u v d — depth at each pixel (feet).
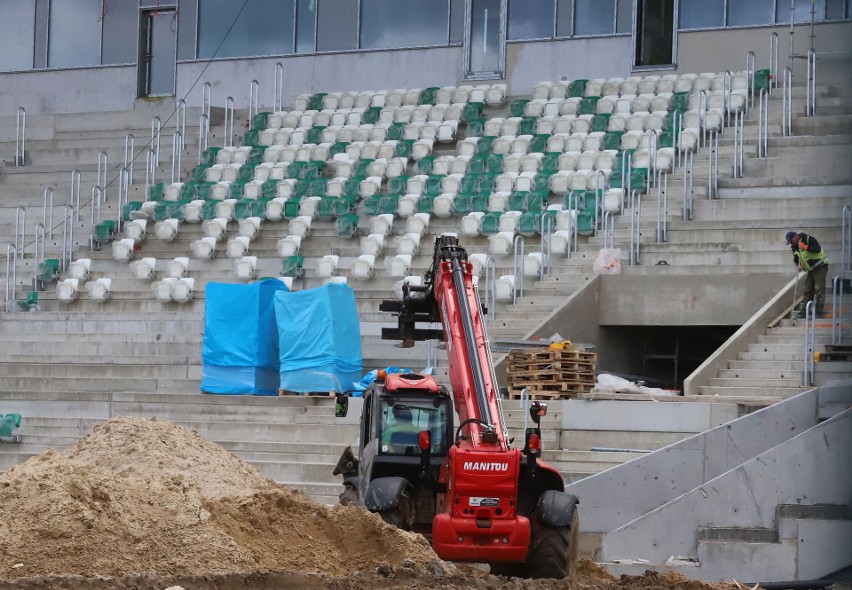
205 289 104.47
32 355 106.32
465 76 141.49
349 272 111.86
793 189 108.99
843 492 69.46
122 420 66.95
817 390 74.08
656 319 97.40
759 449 73.97
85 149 142.31
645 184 113.39
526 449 57.00
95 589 44.32
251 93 143.74
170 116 145.38
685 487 73.61
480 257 104.22
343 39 147.43
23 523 49.26
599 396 82.12
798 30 127.65
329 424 86.28
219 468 64.64
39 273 119.14
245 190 125.90
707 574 69.00
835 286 85.61
